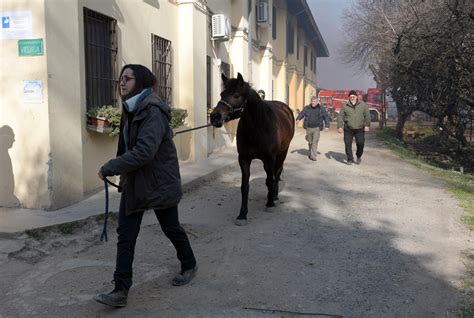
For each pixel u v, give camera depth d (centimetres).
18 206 649
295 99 2864
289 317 392
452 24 1330
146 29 944
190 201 802
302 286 454
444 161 1709
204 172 998
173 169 416
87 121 744
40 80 620
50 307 404
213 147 1359
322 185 962
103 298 388
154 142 384
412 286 457
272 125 680
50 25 621
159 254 541
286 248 563
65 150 660
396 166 1254
